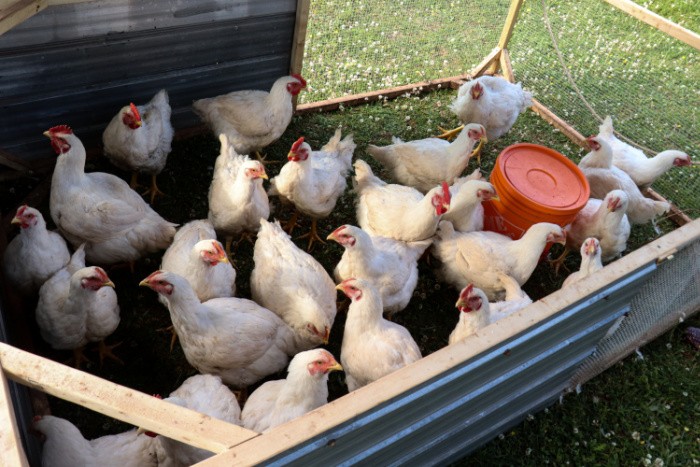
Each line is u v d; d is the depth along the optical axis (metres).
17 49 1.64
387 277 1.63
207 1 1.84
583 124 2.61
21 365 0.95
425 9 2.99
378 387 1.04
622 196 1.83
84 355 1.57
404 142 2.15
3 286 1.55
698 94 2.88
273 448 0.92
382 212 1.78
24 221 1.45
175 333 1.65
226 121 1.95
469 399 1.29
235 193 1.67
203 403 1.31
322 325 1.49
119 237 1.62
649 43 3.16
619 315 1.51
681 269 1.56
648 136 2.61
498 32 2.97
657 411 1.71
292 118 2.30
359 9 2.88
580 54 2.97
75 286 1.38
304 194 1.76
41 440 1.23
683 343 1.90
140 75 1.91
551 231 1.72
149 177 2.00
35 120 1.82
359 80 2.54
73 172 1.56
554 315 1.24
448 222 1.82
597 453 1.61
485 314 1.49
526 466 1.56
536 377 1.47
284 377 1.63
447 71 2.71
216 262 1.48
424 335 1.80
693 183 2.45
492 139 2.35
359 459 1.15
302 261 1.61
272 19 2.01
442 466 1.52
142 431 1.22
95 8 1.67
